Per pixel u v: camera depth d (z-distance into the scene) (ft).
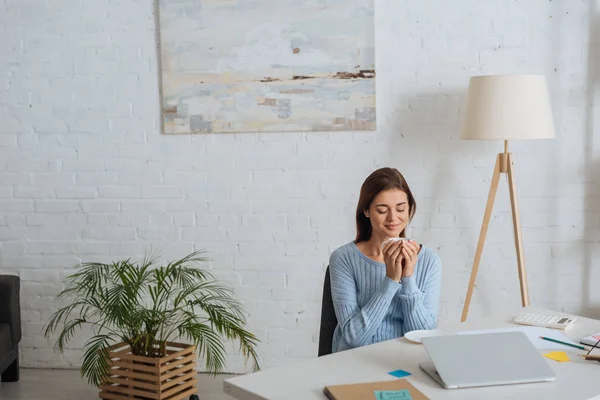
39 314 13.85
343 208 12.96
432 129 12.61
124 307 10.95
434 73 12.53
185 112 13.17
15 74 13.60
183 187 13.37
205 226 13.37
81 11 13.33
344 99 12.75
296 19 12.74
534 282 12.60
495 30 12.33
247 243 13.28
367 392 5.91
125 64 13.32
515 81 10.89
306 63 12.78
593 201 12.32
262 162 13.10
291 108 12.90
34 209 13.76
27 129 13.66
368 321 7.91
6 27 13.53
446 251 12.76
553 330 7.70
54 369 13.84
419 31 12.51
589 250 12.41
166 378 11.10
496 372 6.19
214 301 13.39
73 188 13.65
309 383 6.26
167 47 13.11
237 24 12.91
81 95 13.47
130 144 13.43
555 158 12.37
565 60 12.19
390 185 8.17
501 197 12.56
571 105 12.25
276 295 13.28
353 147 12.84
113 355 11.37
